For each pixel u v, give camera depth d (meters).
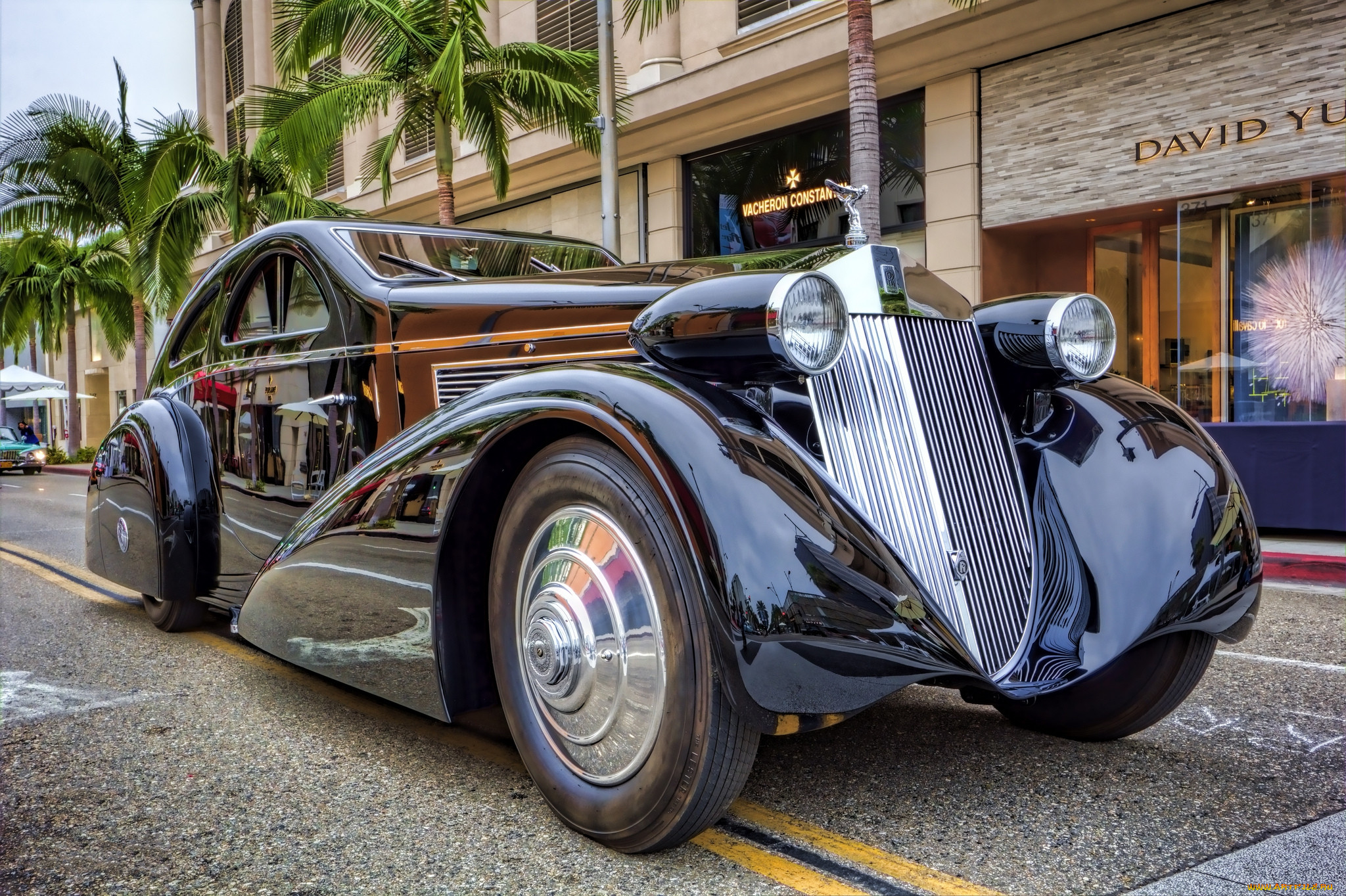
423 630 2.25
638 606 1.93
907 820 2.19
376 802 2.33
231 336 3.77
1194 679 2.53
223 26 24.95
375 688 2.45
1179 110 8.34
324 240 3.30
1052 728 2.73
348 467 3.07
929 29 9.27
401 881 1.94
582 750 2.06
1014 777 2.44
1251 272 8.23
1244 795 2.32
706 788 1.85
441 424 2.29
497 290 2.81
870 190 7.76
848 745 2.69
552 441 2.21
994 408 2.58
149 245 16.70
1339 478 6.77
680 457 1.86
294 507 3.27
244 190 16.75
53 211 20.89
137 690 3.36
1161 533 2.36
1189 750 2.64
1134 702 2.55
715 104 11.42
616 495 1.96
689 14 12.09
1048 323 2.53
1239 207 8.26
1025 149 9.36
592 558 2.01
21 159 20.33
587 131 11.57
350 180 19.47
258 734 2.86
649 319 2.18
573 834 2.14
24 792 2.44
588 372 2.10
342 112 11.43
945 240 9.94
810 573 1.79
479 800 2.34
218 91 25.94
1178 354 8.86
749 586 1.76
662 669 1.89
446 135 12.12
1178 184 8.38
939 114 9.94
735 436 1.91
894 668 1.83
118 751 2.74
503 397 2.19
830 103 10.66
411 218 17.95
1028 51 9.16
